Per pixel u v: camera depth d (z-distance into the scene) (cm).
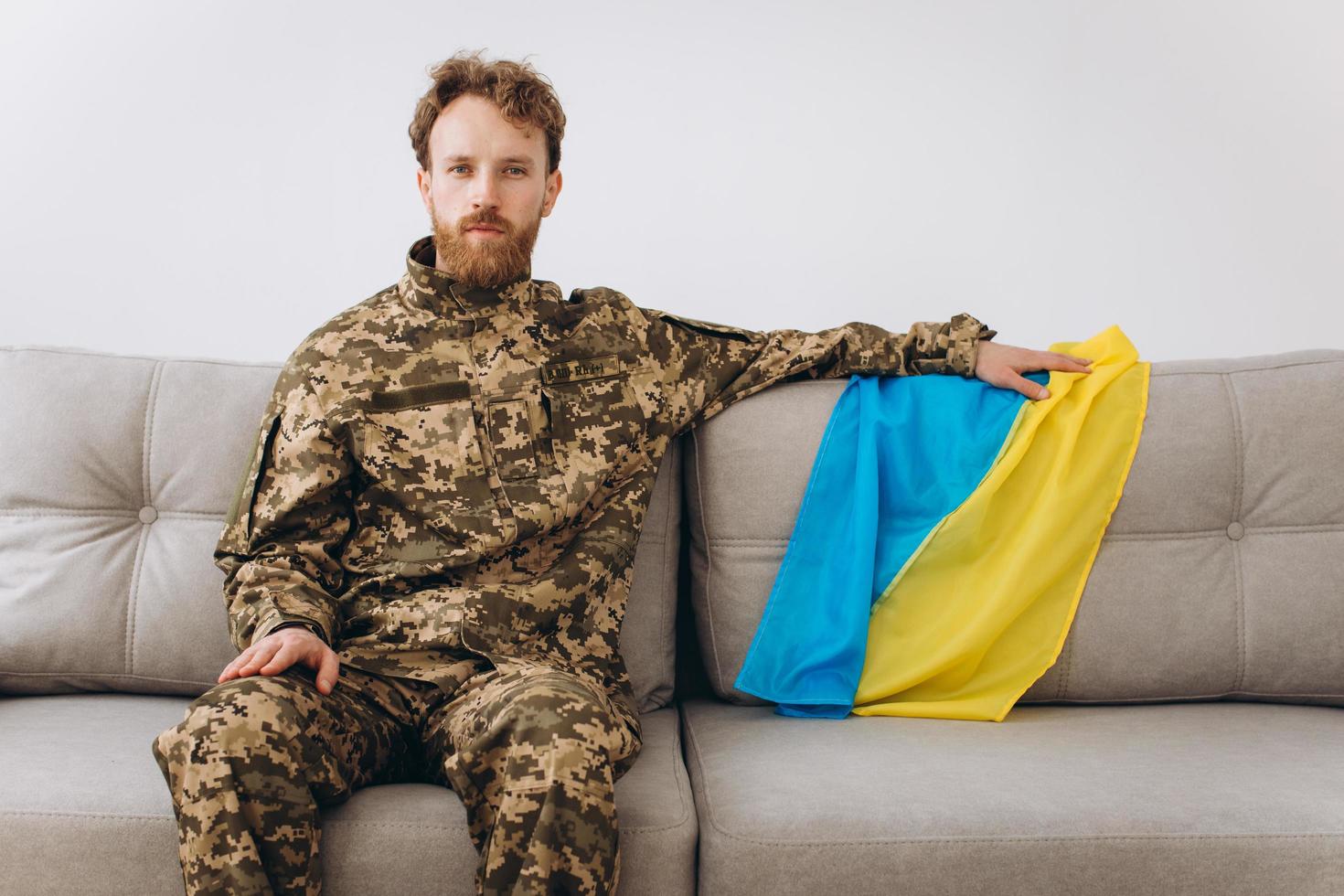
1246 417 175
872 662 169
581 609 155
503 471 158
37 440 170
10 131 254
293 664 133
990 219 268
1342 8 265
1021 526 172
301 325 261
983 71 267
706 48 265
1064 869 123
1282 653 169
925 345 184
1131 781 134
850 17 265
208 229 258
